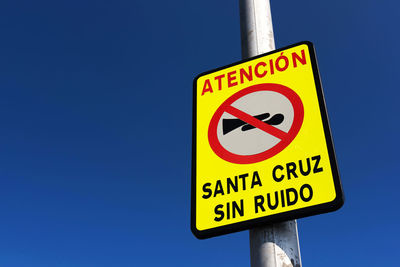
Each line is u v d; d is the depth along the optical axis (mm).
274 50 2752
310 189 2072
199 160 2523
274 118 2443
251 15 3000
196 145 2617
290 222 2104
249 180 2266
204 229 2230
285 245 1995
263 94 2600
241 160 2371
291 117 2389
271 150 2312
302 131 2287
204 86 2914
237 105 2654
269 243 2004
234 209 2207
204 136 2637
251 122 2508
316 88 2430
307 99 2412
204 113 2764
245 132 2484
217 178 2375
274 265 1924
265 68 2711
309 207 2020
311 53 2602
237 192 2258
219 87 2838
